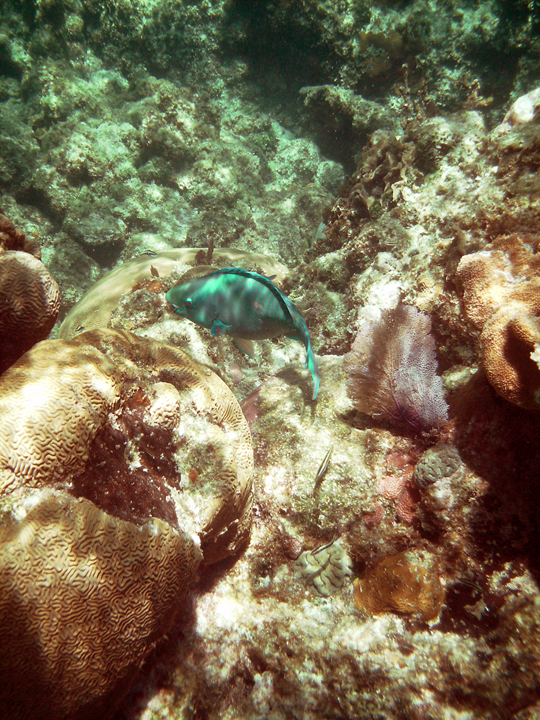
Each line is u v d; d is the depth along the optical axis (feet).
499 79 10.05
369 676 2.94
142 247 9.36
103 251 9.72
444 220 4.46
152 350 3.40
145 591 2.64
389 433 3.73
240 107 11.98
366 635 3.10
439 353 3.96
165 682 3.03
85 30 11.89
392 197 4.99
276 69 11.90
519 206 3.92
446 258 4.17
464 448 3.23
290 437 3.83
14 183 10.07
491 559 3.07
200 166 10.05
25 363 2.79
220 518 3.06
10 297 2.81
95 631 2.51
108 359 3.02
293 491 3.56
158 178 10.07
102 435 2.79
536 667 2.73
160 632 2.82
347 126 10.69
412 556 3.22
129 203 9.70
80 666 2.48
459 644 2.96
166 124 10.12
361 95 10.39
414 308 3.88
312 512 3.48
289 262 9.32
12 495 2.51
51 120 10.62
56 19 11.89
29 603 2.36
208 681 3.03
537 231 3.72
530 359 2.80
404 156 5.05
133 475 2.84
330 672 2.99
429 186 4.76
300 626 3.19
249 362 4.87
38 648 2.38
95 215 9.58
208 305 3.47
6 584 2.33
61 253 9.36
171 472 3.03
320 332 4.97
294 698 2.93
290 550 3.48
